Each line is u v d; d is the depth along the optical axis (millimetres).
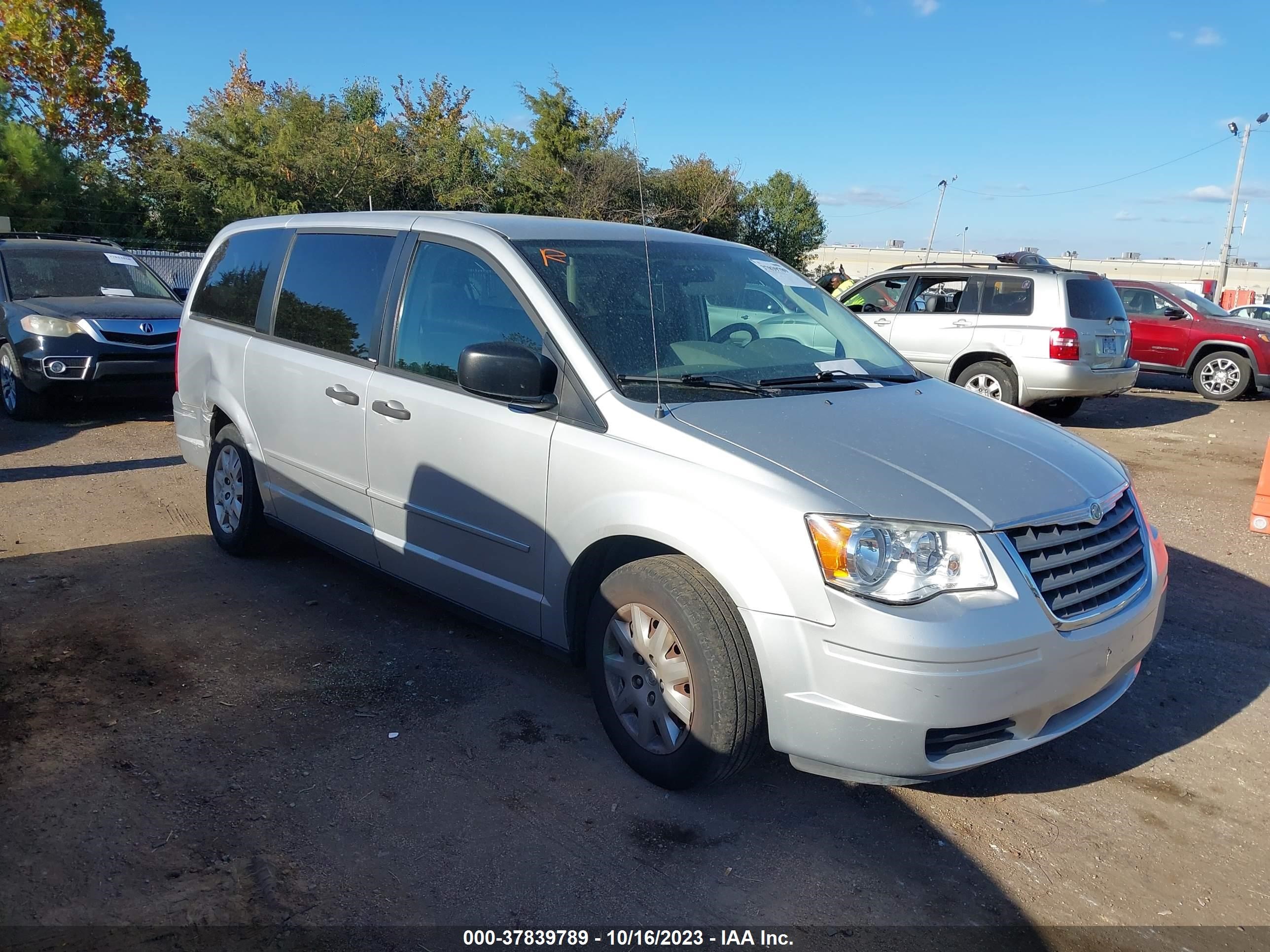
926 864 2994
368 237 4523
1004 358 10758
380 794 3219
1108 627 3049
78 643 4293
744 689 2986
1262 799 3451
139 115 27516
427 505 3982
